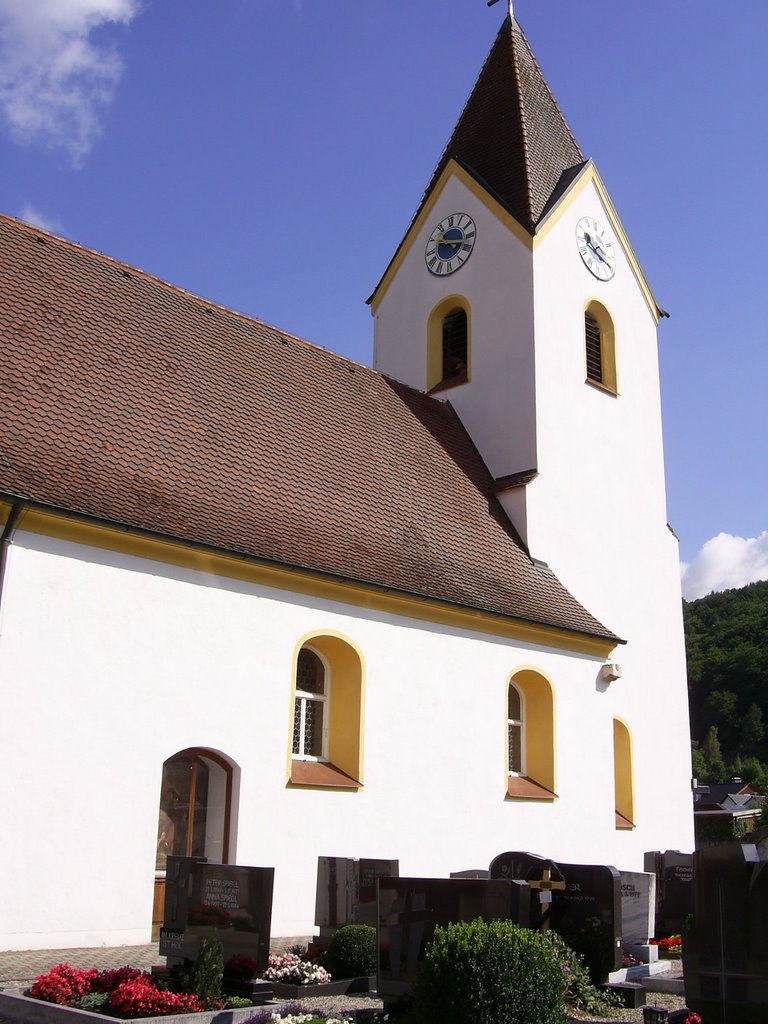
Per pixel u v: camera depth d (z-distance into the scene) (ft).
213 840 53.67
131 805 48.83
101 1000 34.27
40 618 47.09
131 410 58.65
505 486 82.94
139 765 49.47
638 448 94.27
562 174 98.02
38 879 45.09
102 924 46.88
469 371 90.38
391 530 68.49
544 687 74.28
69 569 48.57
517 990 29.60
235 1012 33.96
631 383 95.91
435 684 65.67
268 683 56.03
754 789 223.71
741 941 31.32
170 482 56.03
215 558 54.24
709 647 387.55
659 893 61.05
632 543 90.27
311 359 78.64
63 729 47.01
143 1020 31.86
